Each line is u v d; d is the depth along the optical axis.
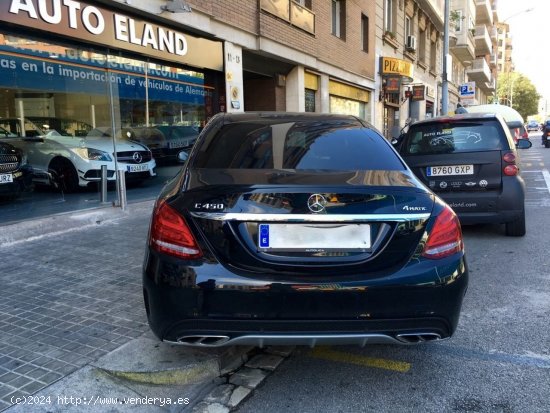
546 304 4.25
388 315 2.58
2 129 6.62
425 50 28.81
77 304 4.06
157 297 2.63
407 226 2.64
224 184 2.71
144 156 8.91
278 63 12.84
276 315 2.54
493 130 6.36
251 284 2.51
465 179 6.31
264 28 11.31
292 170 3.04
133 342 3.37
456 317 2.73
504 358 3.32
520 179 6.30
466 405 2.78
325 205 2.57
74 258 5.42
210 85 10.30
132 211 7.97
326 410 2.76
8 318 3.78
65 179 7.53
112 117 8.28
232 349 3.28
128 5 7.62
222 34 10.05
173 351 3.24
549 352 3.40
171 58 8.95
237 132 3.50
